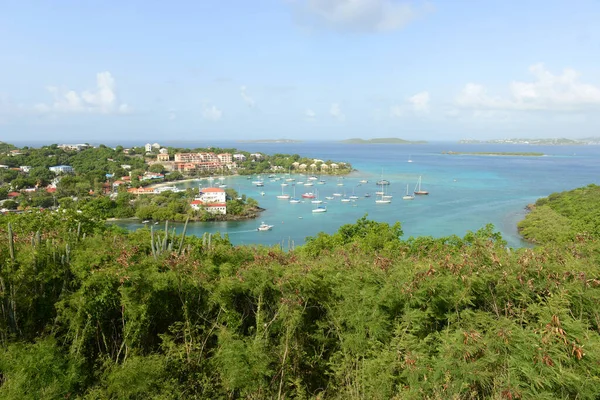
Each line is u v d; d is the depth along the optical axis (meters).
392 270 12.41
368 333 10.94
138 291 11.62
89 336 11.34
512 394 7.98
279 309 11.77
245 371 10.22
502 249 13.73
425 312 10.32
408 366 9.00
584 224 47.97
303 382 11.69
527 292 10.48
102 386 10.47
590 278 10.70
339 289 11.94
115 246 14.37
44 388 9.66
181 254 13.83
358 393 9.96
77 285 12.27
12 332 11.24
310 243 29.14
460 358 8.75
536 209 75.50
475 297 10.55
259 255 15.04
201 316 12.03
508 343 8.70
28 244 13.40
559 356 8.15
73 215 18.41
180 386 10.89
